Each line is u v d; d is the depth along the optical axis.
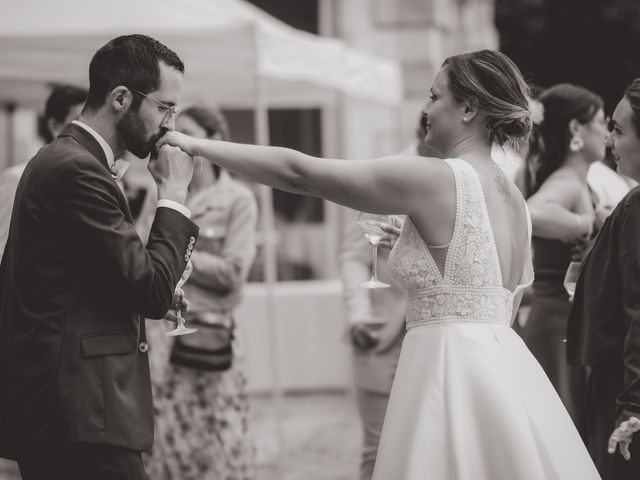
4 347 3.16
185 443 5.38
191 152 3.23
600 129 4.59
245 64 6.54
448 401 3.03
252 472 5.51
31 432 3.08
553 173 4.61
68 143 3.14
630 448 3.42
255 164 3.14
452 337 3.08
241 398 5.48
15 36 6.44
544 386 3.16
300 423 8.45
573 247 4.43
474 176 3.12
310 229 10.43
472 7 13.79
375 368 4.89
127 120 3.19
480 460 3.00
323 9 11.33
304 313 9.69
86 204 3.03
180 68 3.27
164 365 5.39
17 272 3.10
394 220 3.78
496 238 3.15
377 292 4.88
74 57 6.53
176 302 3.53
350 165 3.09
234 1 7.54
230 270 5.32
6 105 9.06
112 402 3.05
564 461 3.07
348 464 6.95
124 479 3.10
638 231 3.33
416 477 2.99
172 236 3.18
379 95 8.84
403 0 11.42
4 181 4.61
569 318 3.68
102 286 3.07
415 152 4.82
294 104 9.59
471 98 3.19
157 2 6.75
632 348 3.24
